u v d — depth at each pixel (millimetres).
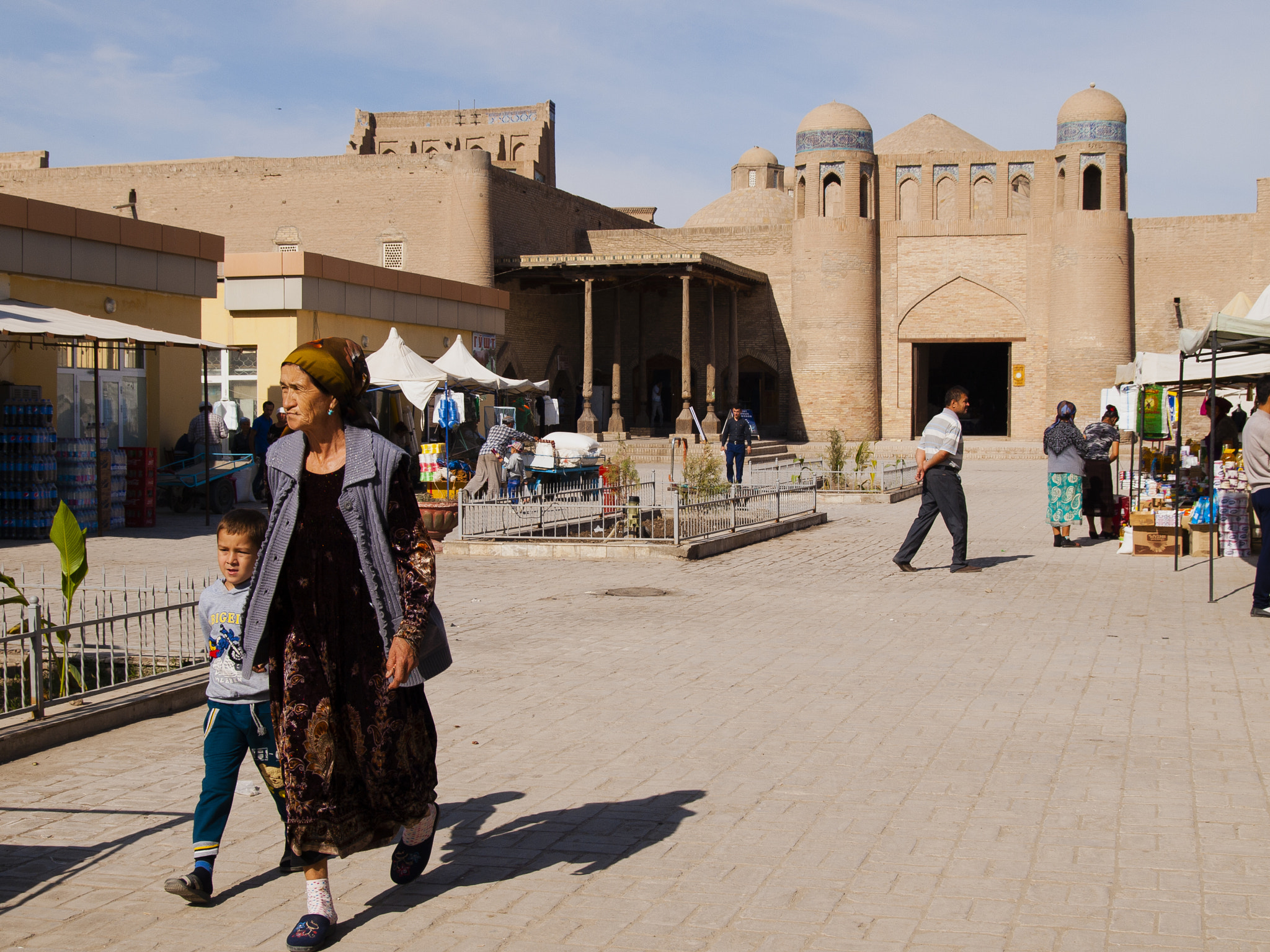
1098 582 10477
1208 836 4098
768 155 48906
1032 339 36844
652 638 7902
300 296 19469
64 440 13852
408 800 3559
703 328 40125
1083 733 5453
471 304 25328
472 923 3500
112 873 3957
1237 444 12859
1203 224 35438
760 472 24875
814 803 4512
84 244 15992
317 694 3428
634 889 3723
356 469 3473
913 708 5953
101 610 7504
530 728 5641
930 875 3787
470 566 11766
